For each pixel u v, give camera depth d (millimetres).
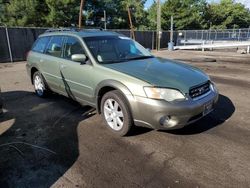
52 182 2955
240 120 4680
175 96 3541
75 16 34812
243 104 5656
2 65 13805
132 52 5004
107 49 4773
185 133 4145
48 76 5730
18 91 7129
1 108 5055
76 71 4707
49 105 5730
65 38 5250
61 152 3631
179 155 3490
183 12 44781
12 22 31234
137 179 2980
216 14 54031
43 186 2891
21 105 5777
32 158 3482
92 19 40719
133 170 3158
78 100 4988
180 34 31281
